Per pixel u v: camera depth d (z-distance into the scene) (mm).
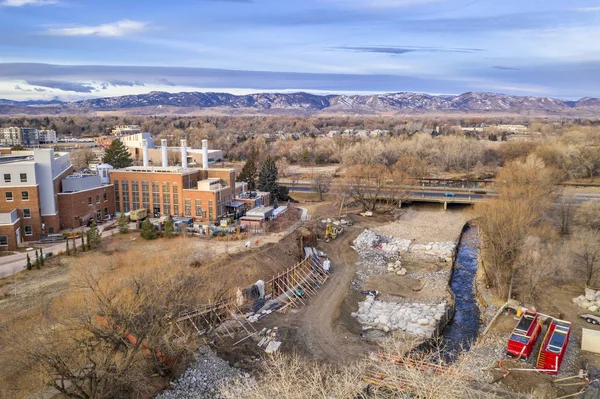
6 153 120688
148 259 66625
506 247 72125
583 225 97312
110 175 105938
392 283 78938
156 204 105000
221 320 59375
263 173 133500
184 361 49438
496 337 58625
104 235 89562
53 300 57219
